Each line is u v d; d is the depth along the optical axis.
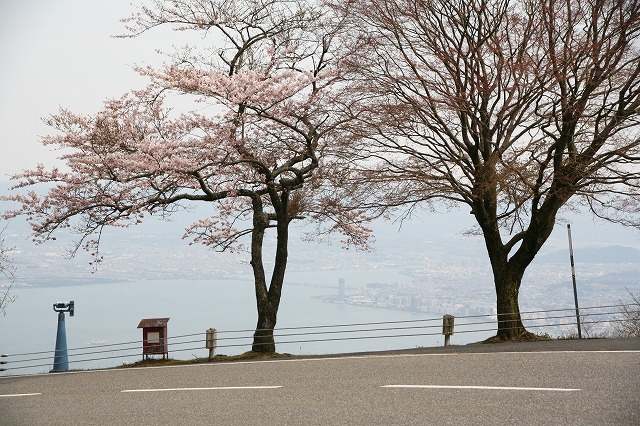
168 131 20.66
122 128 20.41
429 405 8.38
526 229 21.77
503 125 19.58
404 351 16.34
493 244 20.81
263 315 21.69
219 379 12.59
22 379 16.44
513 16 18.97
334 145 21.30
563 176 18.89
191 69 20.17
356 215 22.55
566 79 18.62
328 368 13.01
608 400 8.10
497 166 20.03
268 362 15.41
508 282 20.73
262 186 22.23
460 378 10.38
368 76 20.83
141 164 19.11
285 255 22.23
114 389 12.42
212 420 8.47
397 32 20.41
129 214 20.12
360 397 9.27
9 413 10.38
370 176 20.44
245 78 19.97
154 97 21.09
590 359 11.64
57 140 19.95
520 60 18.66
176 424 8.40
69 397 11.80
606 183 19.30
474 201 20.44
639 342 14.36
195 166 19.66
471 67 18.44
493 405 8.16
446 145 19.89
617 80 19.14
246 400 9.79
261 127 21.64
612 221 21.67
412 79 20.31
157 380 13.31
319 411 8.48
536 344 15.64
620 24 18.19
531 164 19.94
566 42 18.58
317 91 21.09
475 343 20.64
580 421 7.15
